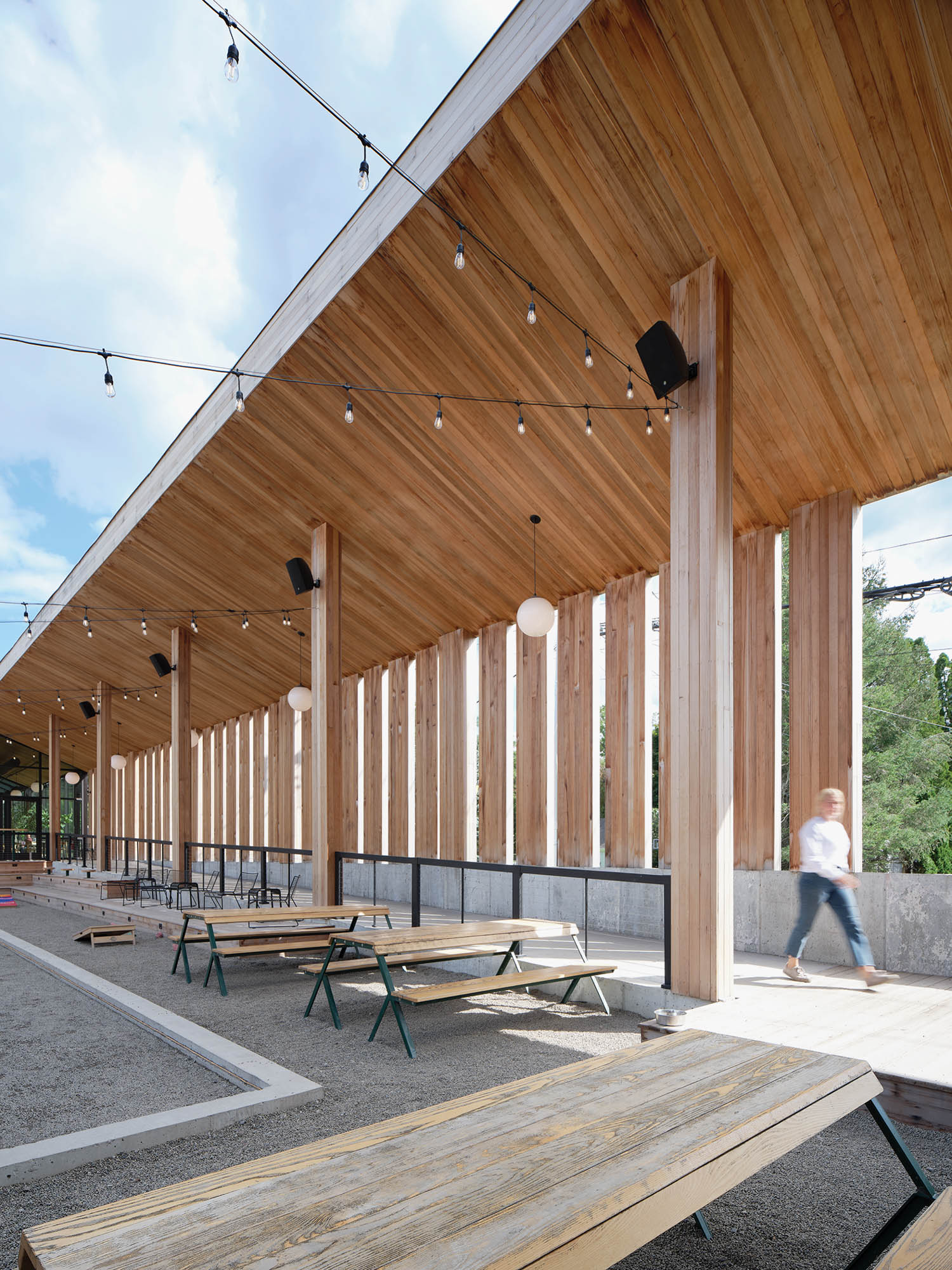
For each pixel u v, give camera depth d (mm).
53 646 18422
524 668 10078
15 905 16297
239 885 12430
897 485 6855
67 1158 3209
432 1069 4453
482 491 8461
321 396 8266
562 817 9375
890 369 5891
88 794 28812
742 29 4328
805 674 7266
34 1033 5555
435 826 11523
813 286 5477
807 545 7328
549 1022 5465
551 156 5281
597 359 6434
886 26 4109
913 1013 4727
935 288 5254
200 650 15492
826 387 6184
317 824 9766
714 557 5277
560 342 6461
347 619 12008
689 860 5281
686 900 5285
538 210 5617
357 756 13508
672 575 5570
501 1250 1425
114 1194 2988
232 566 12094
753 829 7441
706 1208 2854
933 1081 3523
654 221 5367
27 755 28000
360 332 7328
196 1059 4809
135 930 10867
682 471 5539
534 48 4859
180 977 7391
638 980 5805
